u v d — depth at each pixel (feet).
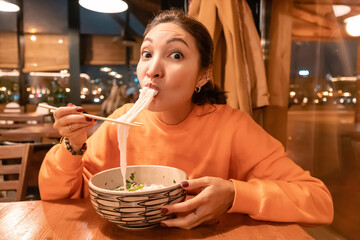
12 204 3.01
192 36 3.00
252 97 5.76
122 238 2.31
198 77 3.28
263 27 8.25
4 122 16.10
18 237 2.30
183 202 2.34
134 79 18.54
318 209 2.72
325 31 6.57
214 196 2.42
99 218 2.67
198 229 2.49
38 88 20.24
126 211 2.20
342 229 6.59
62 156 2.97
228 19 5.25
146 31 3.39
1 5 13.08
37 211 2.83
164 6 13.34
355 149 6.04
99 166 3.61
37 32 19.89
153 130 3.57
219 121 3.57
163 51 2.85
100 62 19.98
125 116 2.61
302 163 7.63
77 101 18.86
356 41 5.70
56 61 20.24
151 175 3.01
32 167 9.55
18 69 20.01
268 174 3.16
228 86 5.47
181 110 3.43
